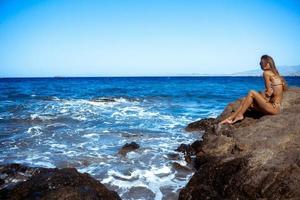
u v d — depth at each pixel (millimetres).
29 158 9508
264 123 7902
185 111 20641
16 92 35938
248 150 6738
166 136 12664
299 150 5969
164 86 55000
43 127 14594
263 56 8703
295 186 4969
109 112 19719
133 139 12156
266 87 8688
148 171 8352
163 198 6777
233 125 8992
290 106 9531
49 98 28766
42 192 5504
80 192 5332
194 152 9547
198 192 5902
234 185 5660
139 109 21594
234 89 45469
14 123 15648
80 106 22734
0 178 7668
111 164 8930
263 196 5168
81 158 9500
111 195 5969
